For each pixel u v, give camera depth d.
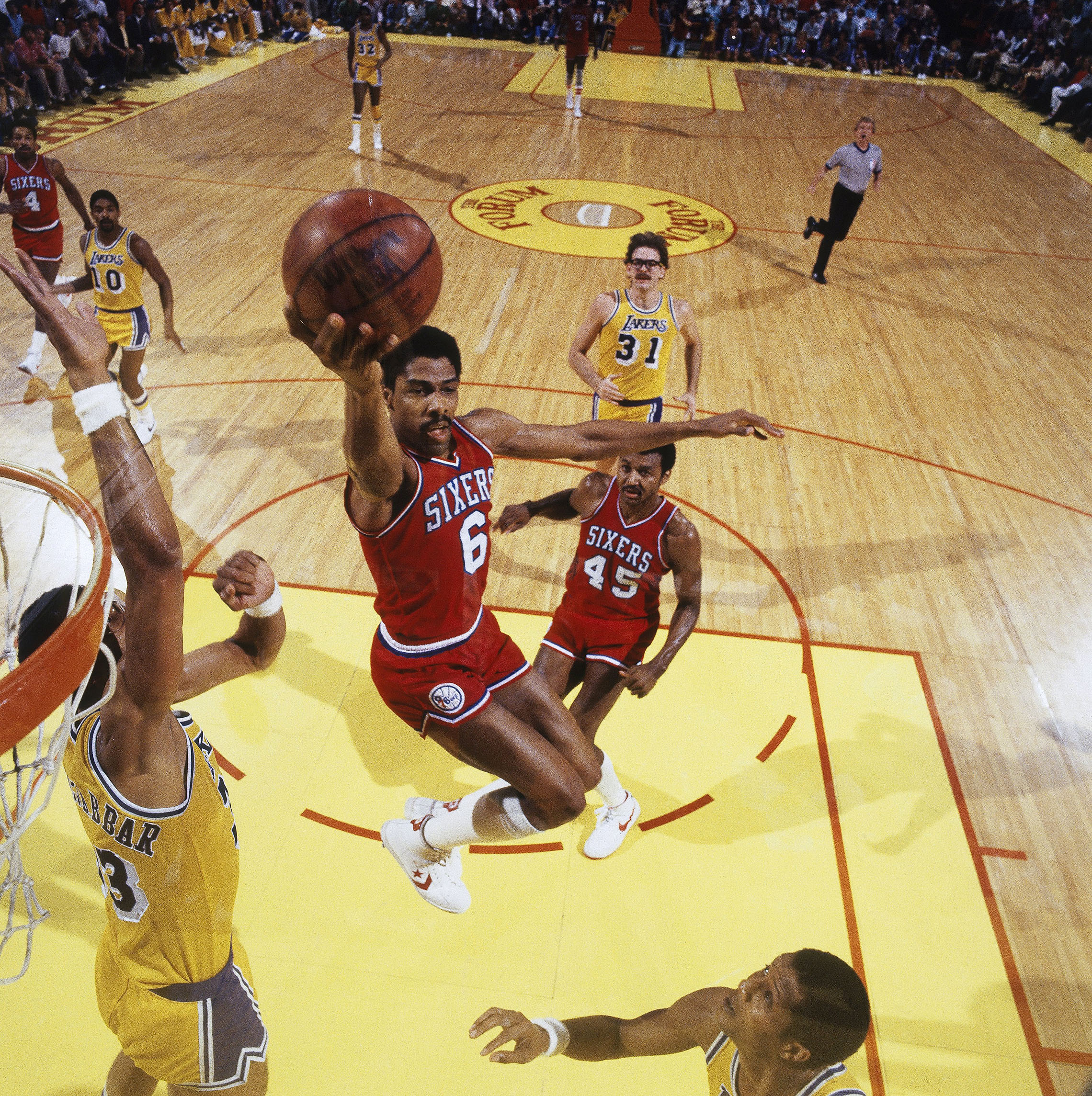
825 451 5.17
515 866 2.65
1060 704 3.54
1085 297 7.72
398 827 2.35
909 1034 2.34
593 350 6.06
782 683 3.49
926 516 4.67
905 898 2.70
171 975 1.67
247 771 2.88
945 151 11.66
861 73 16.23
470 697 2.10
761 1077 1.79
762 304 7.07
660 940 2.50
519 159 10.20
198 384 4.97
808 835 2.87
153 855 1.53
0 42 8.95
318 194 8.20
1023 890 2.77
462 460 1.96
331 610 3.61
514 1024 1.97
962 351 6.58
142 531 1.10
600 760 2.56
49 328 0.92
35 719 0.91
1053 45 12.31
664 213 8.88
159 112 10.25
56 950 2.27
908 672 3.63
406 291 0.94
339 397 5.07
